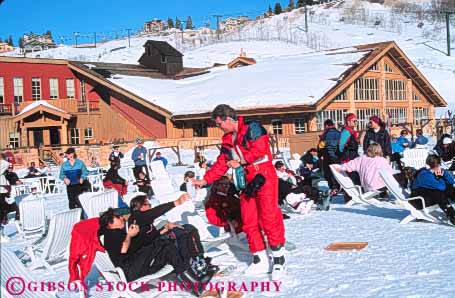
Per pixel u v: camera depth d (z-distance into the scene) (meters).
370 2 154.50
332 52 43.22
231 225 7.50
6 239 10.16
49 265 7.57
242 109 31.69
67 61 43.50
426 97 43.16
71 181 11.80
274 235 6.32
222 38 120.94
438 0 143.50
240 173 6.41
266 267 6.57
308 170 12.54
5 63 41.41
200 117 33.69
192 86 40.19
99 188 18.67
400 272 6.07
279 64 41.19
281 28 128.38
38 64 42.69
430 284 5.58
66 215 7.60
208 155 30.70
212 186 7.55
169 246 5.96
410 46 95.12
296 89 32.06
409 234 8.00
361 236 8.07
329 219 9.70
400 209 10.31
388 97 38.38
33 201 9.51
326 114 32.34
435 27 115.19
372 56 35.38
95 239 5.97
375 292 5.46
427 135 38.91
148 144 34.94
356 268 6.38
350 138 11.69
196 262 5.97
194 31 148.62
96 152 33.97
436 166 8.73
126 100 39.56
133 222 5.88
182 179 13.76
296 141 23.44
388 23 125.62
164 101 36.94
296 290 5.77
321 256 7.04
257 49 97.50
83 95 43.12
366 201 10.67
